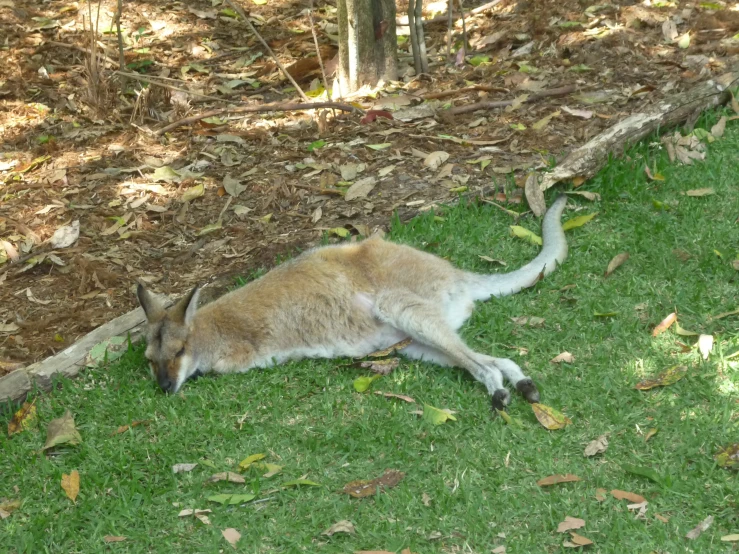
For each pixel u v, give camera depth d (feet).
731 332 16.70
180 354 16.75
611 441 15.75
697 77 20.62
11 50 23.03
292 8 24.59
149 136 20.72
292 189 19.26
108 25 23.67
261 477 15.67
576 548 14.94
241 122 20.86
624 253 17.69
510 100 20.67
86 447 16.11
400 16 23.59
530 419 16.02
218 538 15.23
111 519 15.44
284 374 16.84
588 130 19.84
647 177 18.97
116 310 17.79
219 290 17.93
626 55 21.49
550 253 17.65
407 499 15.38
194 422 16.31
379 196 19.04
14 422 16.47
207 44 23.24
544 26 22.44
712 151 19.26
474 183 19.10
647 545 14.90
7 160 20.48
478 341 16.97
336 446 15.92
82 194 19.62
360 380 16.51
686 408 15.97
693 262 17.61
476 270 17.93
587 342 16.78
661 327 16.76
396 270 17.12
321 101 21.25
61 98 21.80
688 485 15.30
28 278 18.38
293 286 17.08
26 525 15.47
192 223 18.97
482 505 15.29
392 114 20.52
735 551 14.80
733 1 22.68
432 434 15.90
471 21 23.18
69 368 16.97
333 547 15.08
